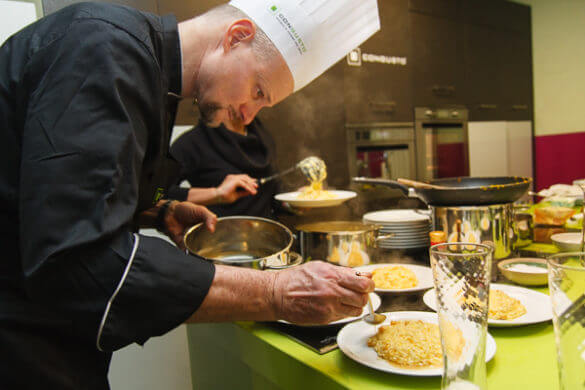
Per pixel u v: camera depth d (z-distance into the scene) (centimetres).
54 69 56
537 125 436
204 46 73
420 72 330
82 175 53
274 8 74
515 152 417
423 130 334
